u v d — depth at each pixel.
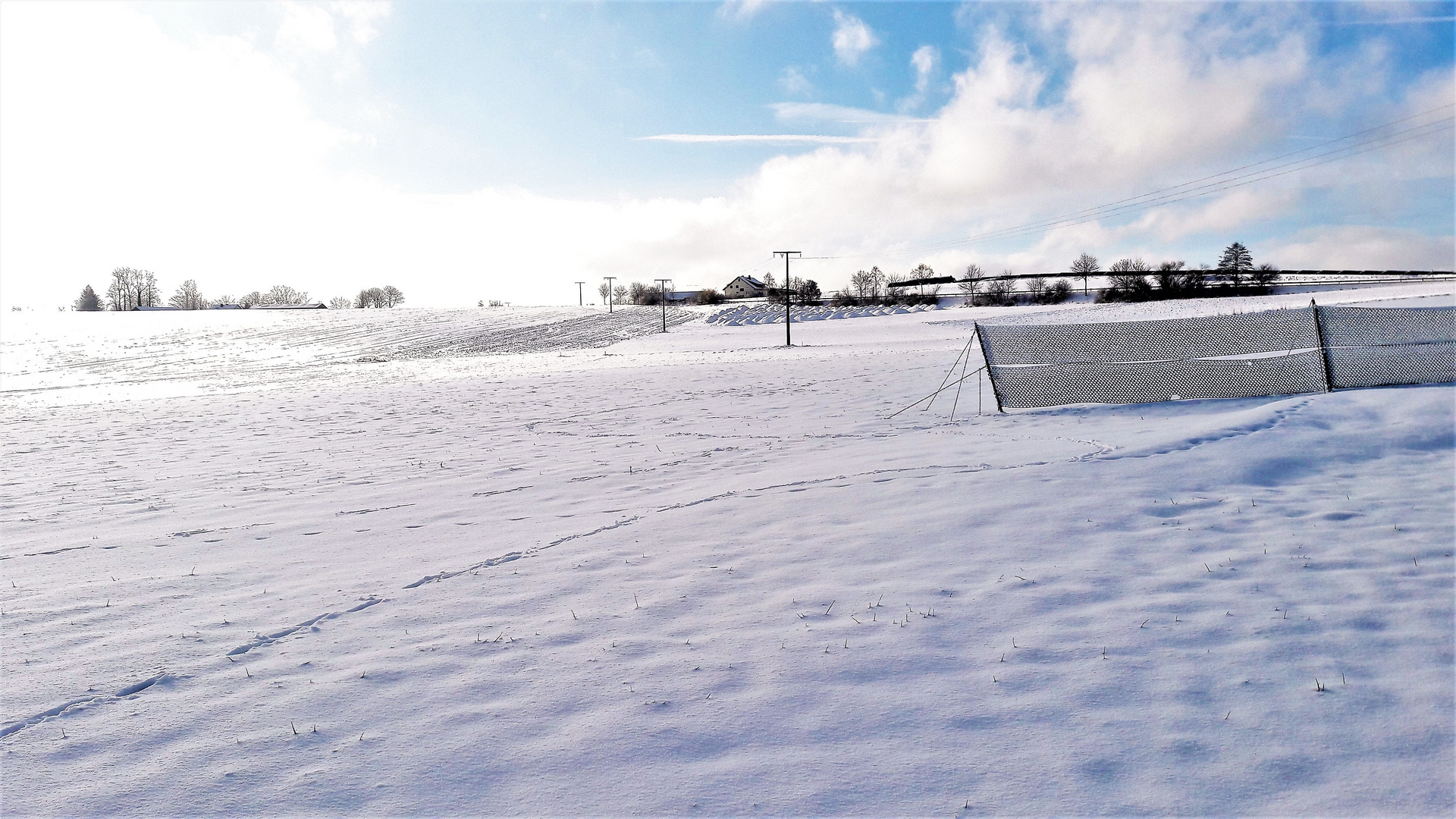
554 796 2.78
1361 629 3.84
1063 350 11.79
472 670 3.79
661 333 67.75
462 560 5.68
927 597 4.51
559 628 4.29
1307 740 2.92
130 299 151.25
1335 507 5.89
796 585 4.80
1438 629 3.79
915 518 6.10
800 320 74.81
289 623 4.50
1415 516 5.60
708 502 7.06
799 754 2.97
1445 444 7.54
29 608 4.87
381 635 4.28
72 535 6.86
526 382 24.00
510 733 3.19
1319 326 10.69
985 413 11.79
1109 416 10.58
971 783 2.75
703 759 2.97
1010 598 4.45
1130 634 3.91
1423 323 10.85
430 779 2.90
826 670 3.64
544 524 6.66
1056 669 3.57
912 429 10.88
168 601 4.96
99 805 2.79
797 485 7.50
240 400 22.56
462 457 10.64
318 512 7.55
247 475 9.83
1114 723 3.09
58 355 57.81
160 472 10.29
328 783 2.89
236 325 84.62
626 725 3.22
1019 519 5.93
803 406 14.35
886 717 3.21
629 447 10.85
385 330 76.31
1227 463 7.11
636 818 2.63
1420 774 2.68
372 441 12.66
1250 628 3.91
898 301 104.50
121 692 3.66
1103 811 2.58
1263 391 10.88
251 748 3.14
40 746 3.19
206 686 3.71
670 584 4.93
